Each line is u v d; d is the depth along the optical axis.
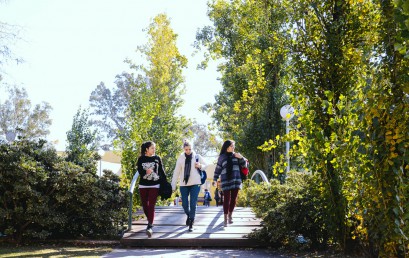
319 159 8.67
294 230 9.84
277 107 22.67
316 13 9.73
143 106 19.70
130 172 18.22
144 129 19.19
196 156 11.20
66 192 11.07
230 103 27.27
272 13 11.86
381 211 6.51
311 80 9.68
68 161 12.07
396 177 6.26
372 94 6.55
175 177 11.10
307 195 9.87
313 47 9.84
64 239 11.43
